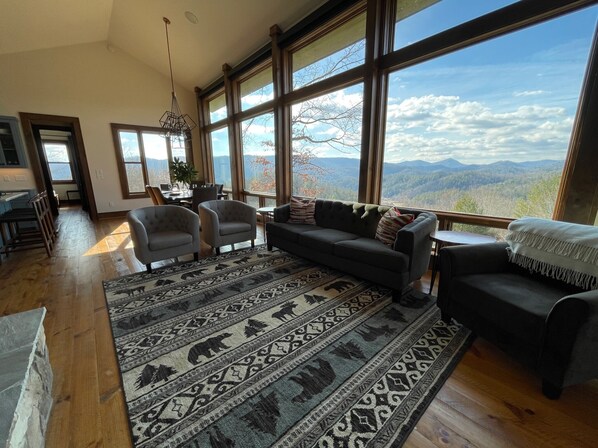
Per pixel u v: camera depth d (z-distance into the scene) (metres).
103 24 5.18
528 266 1.79
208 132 6.96
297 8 3.52
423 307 2.22
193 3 4.11
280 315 2.11
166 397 1.37
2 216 3.58
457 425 1.21
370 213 2.99
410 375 1.51
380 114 3.11
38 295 2.48
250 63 4.77
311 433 1.17
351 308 2.21
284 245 3.41
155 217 3.35
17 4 3.66
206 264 3.21
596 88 1.79
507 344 1.51
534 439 1.15
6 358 1.10
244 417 1.25
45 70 5.23
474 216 2.58
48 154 8.91
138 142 6.45
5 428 0.82
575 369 1.24
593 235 1.52
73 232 4.87
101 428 1.21
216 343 1.78
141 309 2.21
